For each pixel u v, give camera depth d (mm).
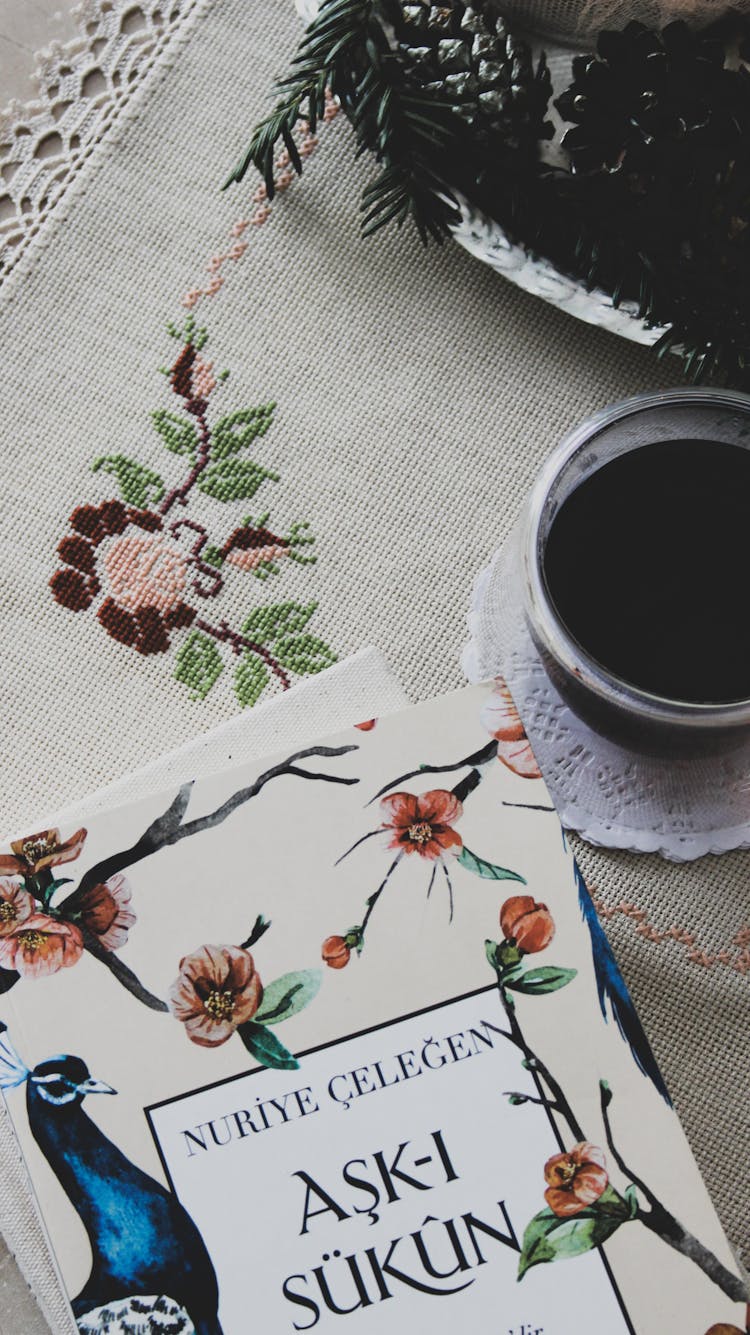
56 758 529
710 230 470
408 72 482
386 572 534
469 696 472
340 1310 448
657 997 512
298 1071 456
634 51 460
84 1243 449
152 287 542
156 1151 454
